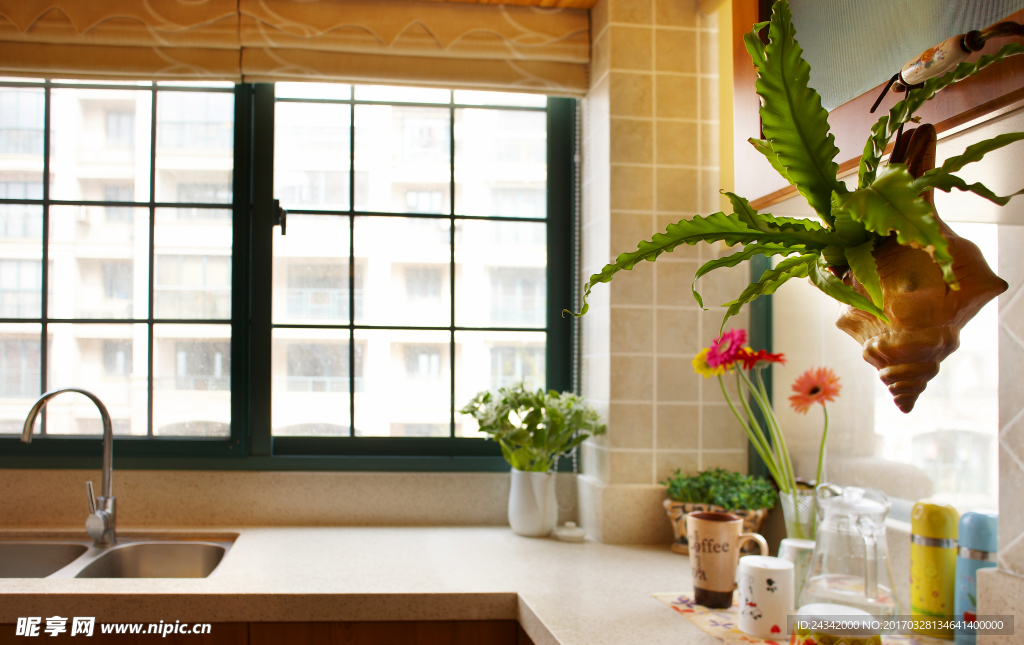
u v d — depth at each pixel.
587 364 2.05
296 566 1.55
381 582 1.44
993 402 1.08
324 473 1.99
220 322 2.02
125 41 1.89
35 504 1.90
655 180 1.87
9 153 1.98
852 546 1.01
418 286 2.11
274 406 2.05
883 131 0.61
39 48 1.88
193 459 1.99
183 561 1.81
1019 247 1.01
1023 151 0.65
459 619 1.38
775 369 1.73
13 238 1.97
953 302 0.56
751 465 1.84
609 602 1.32
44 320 1.97
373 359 2.09
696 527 1.30
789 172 0.64
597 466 1.92
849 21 0.76
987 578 1.01
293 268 2.07
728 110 1.85
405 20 1.97
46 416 1.97
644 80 1.89
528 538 1.86
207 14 1.91
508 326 2.14
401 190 2.12
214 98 2.04
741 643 1.11
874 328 0.61
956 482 1.15
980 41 0.56
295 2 1.95
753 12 0.91
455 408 2.11
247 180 2.03
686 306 1.87
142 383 2.00
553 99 2.17
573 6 2.02
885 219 0.51
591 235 2.03
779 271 0.70
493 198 2.15
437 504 2.02
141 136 2.01
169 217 2.02
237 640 1.36
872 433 1.36
